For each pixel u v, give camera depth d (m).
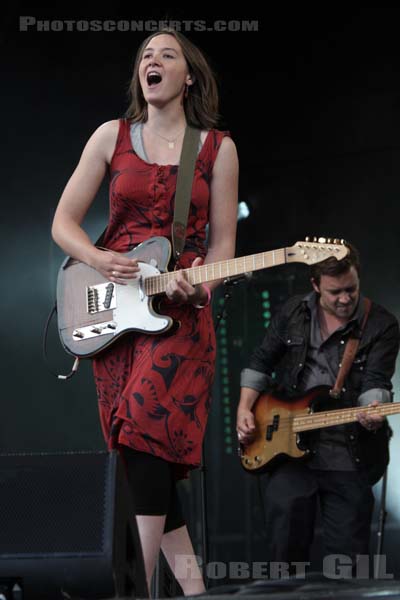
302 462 5.35
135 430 3.75
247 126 12.47
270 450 5.38
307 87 12.36
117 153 4.11
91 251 3.97
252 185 12.51
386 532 10.73
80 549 2.46
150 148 4.08
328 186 12.34
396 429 11.31
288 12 12.24
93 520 2.51
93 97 11.41
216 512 11.28
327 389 5.37
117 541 2.51
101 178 4.18
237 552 11.17
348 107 12.27
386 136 12.17
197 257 4.01
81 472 2.58
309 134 12.37
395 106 12.14
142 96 4.18
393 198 12.16
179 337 3.86
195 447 3.85
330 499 5.30
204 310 3.98
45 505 2.54
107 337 3.92
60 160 11.52
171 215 4.00
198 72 4.14
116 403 3.92
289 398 5.43
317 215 12.38
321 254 3.79
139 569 2.71
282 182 12.45
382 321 5.42
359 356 5.39
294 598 2.00
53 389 11.73
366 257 12.21
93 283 4.00
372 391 5.30
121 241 4.06
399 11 12.07
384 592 1.98
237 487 11.38
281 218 12.44
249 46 12.36
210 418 11.49
